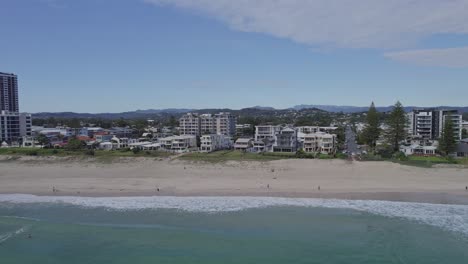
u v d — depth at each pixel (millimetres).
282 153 87875
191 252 32250
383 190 51656
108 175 63531
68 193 52500
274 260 30641
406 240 34594
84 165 73875
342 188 52875
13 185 57312
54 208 45531
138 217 41656
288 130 102438
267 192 51438
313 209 43938
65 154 84062
